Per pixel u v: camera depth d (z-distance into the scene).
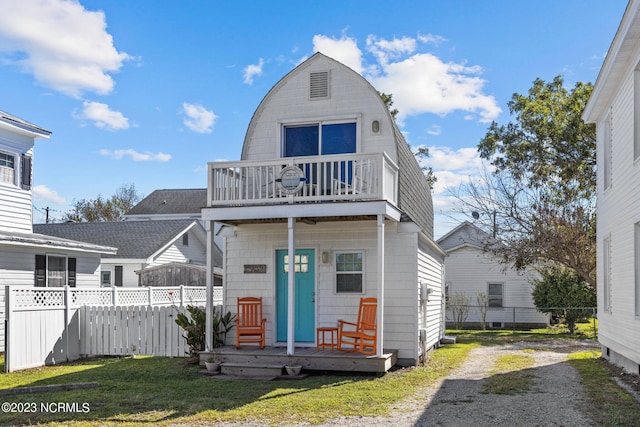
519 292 28.98
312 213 12.02
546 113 25.03
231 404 8.83
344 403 8.88
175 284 24.39
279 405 8.75
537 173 24.84
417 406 8.66
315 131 14.21
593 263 23.75
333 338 13.10
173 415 8.14
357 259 13.49
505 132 26.08
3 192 17.22
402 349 13.01
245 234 14.24
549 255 24.09
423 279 14.40
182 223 29.56
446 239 31.89
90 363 13.24
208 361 11.98
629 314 11.30
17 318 12.38
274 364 11.86
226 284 14.24
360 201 11.83
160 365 12.77
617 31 10.38
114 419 7.91
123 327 14.37
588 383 10.45
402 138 15.29
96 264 19.91
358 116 13.80
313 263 13.74
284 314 13.85
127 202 59.47
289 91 14.34
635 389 9.85
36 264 16.94
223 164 12.83
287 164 12.47
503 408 8.44
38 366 12.84
